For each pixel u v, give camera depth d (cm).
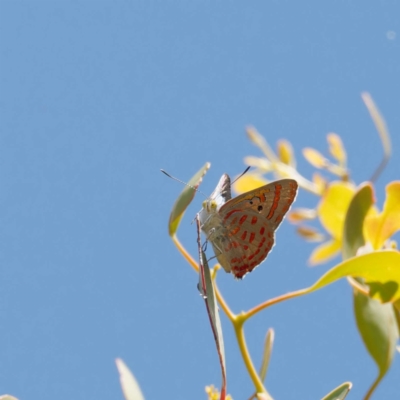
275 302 88
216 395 87
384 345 88
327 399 86
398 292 87
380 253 87
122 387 87
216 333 85
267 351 88
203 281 86
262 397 87
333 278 87
